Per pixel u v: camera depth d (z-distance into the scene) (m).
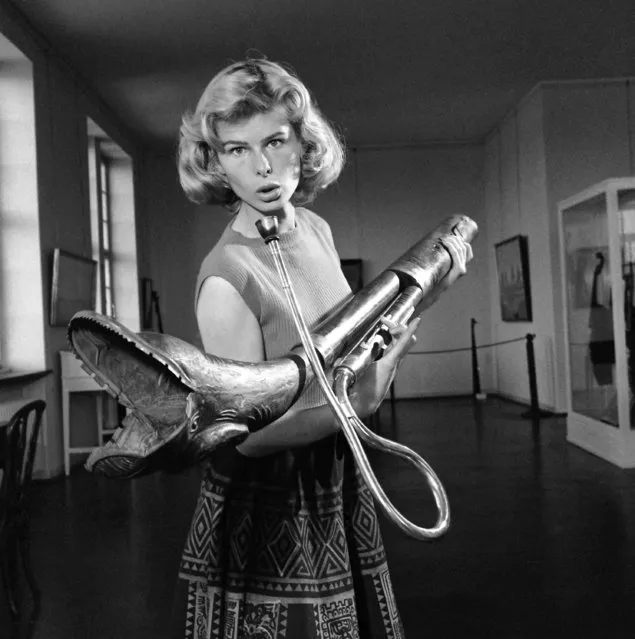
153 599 3.79
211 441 0.77
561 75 10.70
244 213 1.13
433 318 14.09
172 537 4.96
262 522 1.12
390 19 8.54
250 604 1.10
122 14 7.98
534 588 3.79
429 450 8.00
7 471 3.69
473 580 3.95
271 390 0.83
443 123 12.98
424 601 3.68
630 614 3.40
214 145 1.04
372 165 14.26
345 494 1.22
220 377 0.77
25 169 7.73
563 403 10.80
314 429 1.05
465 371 14.02
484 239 14.15
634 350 6.70
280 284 1.11
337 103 11.59
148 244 13.71
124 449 0.72
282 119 1.03
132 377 0.74
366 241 14.22
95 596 3.87
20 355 7.61
